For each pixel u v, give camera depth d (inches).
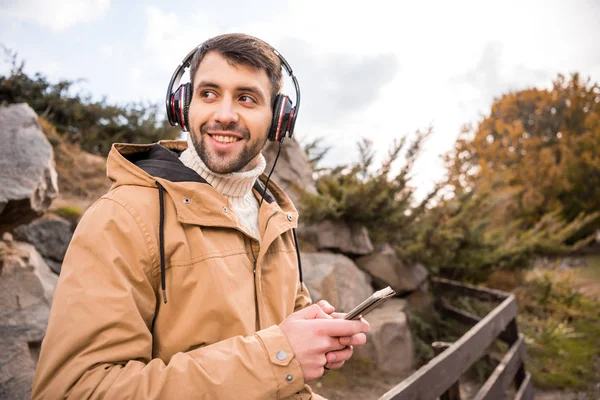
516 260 279.7
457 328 198.5
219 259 37.9
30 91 272.1
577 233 627.8
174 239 36.2
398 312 177.2
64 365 29.2
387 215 197.9
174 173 39.4
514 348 143.2
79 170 220.2
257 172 45.4
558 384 188.1
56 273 143.5
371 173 196.7
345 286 172.2
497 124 784.3
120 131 303.6
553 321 252.8
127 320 30.7
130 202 35.7
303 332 33.2
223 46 40.4
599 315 285.6
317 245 185.8
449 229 210.1
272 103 43.9
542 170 663.1
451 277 238.4
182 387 29.2
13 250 111.0
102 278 31.5
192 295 36.1
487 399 102.1
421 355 178.1
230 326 36.4
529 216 619.5
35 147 114.0
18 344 93.0
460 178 231.9
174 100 45.5
